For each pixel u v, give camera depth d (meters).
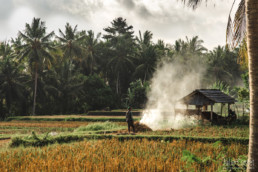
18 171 7.44
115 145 11.38
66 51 53.84
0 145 14.95
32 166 7.59
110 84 63.44
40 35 45.31
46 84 51.50
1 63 46.53
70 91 51.19
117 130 19.03
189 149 10.43
